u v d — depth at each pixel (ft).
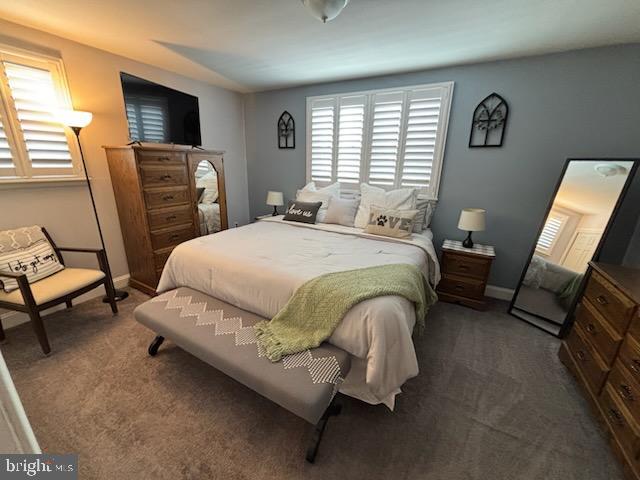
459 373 5.98
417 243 8.02
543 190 8.46
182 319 5.48
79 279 6.97
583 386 5.41
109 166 8.79
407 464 4.08
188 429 4.56
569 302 7.38
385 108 10.18
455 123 9.22
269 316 5.49
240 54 8.38
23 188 7.23
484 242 9.56
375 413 4.95
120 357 6.21
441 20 6.13
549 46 7.25
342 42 7.38
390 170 10.58
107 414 4.79
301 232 9.04
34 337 6.83
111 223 9.24
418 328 5.93
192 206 9.96
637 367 4.19
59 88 7.52
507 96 8.36
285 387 3.92
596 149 7.64
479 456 4.22
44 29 6.97
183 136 10.51
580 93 7.54
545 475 3.99
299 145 12.55
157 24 6.60
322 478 3.87
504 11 5.72
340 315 4.57
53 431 4.47
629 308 4.55
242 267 5.84
